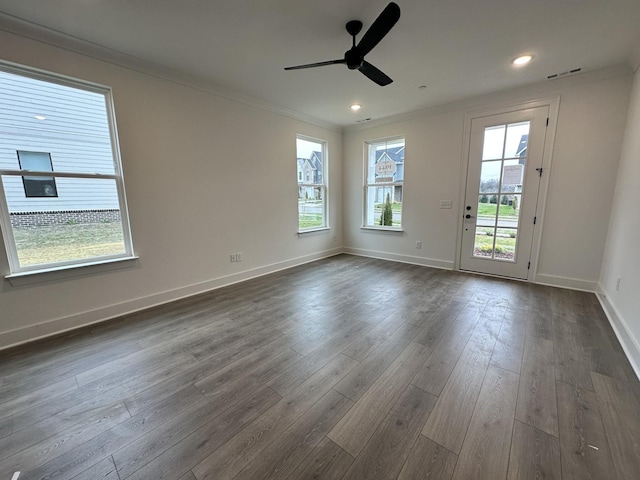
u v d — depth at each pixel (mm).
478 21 2098
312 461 1243
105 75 2492
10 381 1806
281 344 2227
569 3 1899
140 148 2766
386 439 1348
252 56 2621
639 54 2498
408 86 3334
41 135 2295
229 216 3629
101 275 2641
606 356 2008
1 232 2152
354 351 2115
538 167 3420
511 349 2109
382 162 4926
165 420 1485
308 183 4824
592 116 3047
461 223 4113
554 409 1521
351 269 4410
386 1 1882
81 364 1983
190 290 3316
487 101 3646
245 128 3686
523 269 3695
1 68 2094
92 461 1257
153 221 2932
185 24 2119
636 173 2375
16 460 1264
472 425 1421
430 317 2666
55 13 1960
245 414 1520
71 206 2479
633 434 1360
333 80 3145
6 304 2191
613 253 2805
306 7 1938
